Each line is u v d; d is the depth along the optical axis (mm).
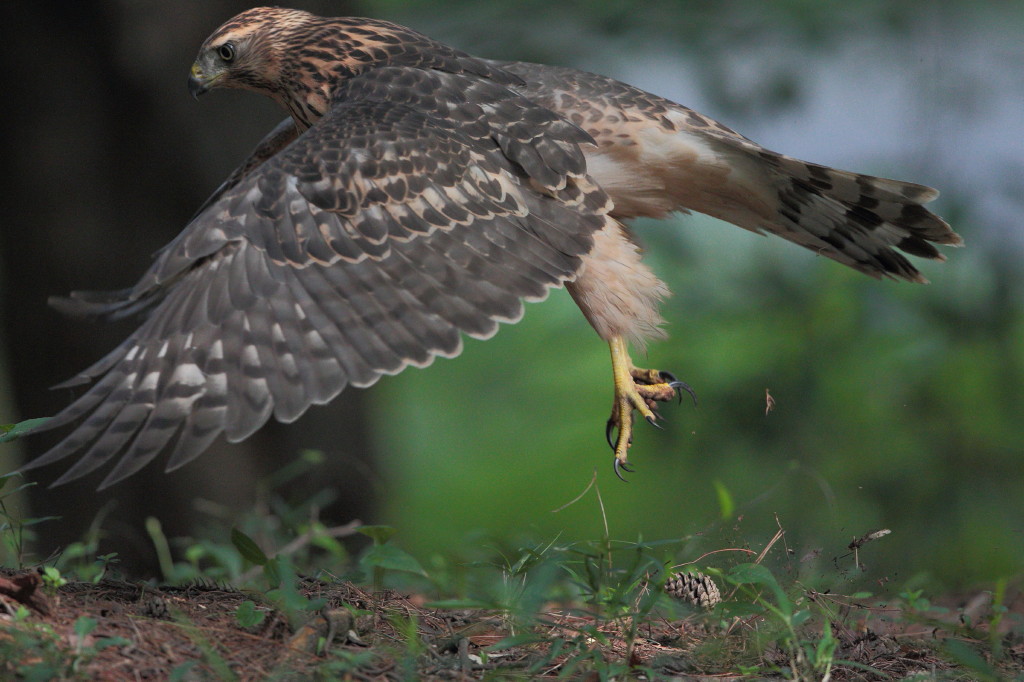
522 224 7156
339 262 6656
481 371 21141
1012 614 7312
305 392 6250
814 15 13336
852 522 12984
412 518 19578
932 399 13070
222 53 8703
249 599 6387
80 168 11242
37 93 11141
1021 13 13609
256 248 6625
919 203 8633
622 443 7844
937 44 13555
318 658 5625
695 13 13492
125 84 11148
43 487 11336
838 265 13383
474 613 6746
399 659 5742
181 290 6547
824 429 13273
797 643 6035
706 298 13500
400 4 14438
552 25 13781
